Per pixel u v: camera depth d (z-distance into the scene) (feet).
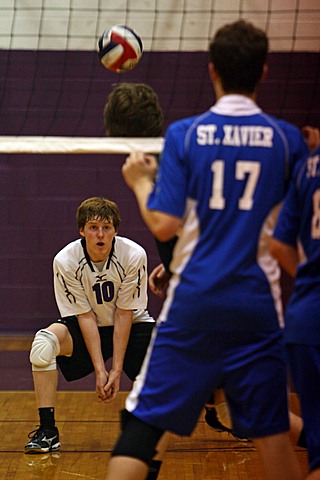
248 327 22.39
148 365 23.20
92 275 38.52
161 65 68.95
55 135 69.15
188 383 22.70
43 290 70.59
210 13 68.44
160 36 68.85
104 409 47.09
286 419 23.16
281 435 23.09
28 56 69.00
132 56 35.53
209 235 22.41
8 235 70.33
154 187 22.85
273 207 22.76
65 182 70.33
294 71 68.28
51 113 69.26
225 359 22.58
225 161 22.43
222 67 22.93
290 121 68.44
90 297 39.11
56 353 39.09
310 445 22.20
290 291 69.10
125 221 70.49
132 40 35.47
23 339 68.33
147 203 22.62
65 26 68.95
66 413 46.09
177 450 39.29
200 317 22.26
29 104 69.21
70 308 39.14
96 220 37.29
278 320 22.93
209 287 22.08
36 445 38.40
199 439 41.16
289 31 67.97
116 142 25.91
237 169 22.41
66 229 70.54
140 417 23.04
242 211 22.38
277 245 22.76
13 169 70.08
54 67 69.10
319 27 67.92
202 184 22.38
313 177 22.31
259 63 22.89
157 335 23.17
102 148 25.81
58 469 36.22
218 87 23.50
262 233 22.57
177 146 22.68
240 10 68.33
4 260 70.33
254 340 22.68
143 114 26.20
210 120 22.80
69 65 69.05
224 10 68.39
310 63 68.08
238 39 22.70
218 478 35.09
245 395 22.68
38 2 68.80
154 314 70.23
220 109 22.90
